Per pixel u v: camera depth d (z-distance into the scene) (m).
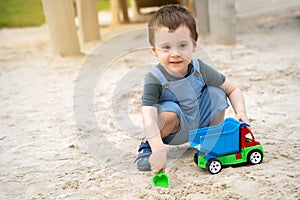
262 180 1.93
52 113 3.45
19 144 2.78
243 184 1.93
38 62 5.65
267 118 2.84
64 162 2.42
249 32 6.58
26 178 2.25
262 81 3.80
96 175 2.21
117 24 9.15
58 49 5.68
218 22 5.91
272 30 6.55
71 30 5.60
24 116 3.42
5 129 3.12
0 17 11.01
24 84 4.54
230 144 2.11
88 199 1.95
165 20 2.19
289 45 5.32
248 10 8.85
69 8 5.55
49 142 2.78
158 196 1.90
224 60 4.78
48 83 4.50
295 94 3.35
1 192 2.11
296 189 1.83
